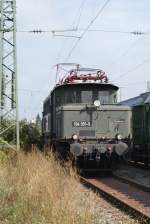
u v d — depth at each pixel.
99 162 20.42
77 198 11.48
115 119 20.59
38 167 14.59
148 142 23.81
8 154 22.47
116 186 17.00
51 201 10.44
